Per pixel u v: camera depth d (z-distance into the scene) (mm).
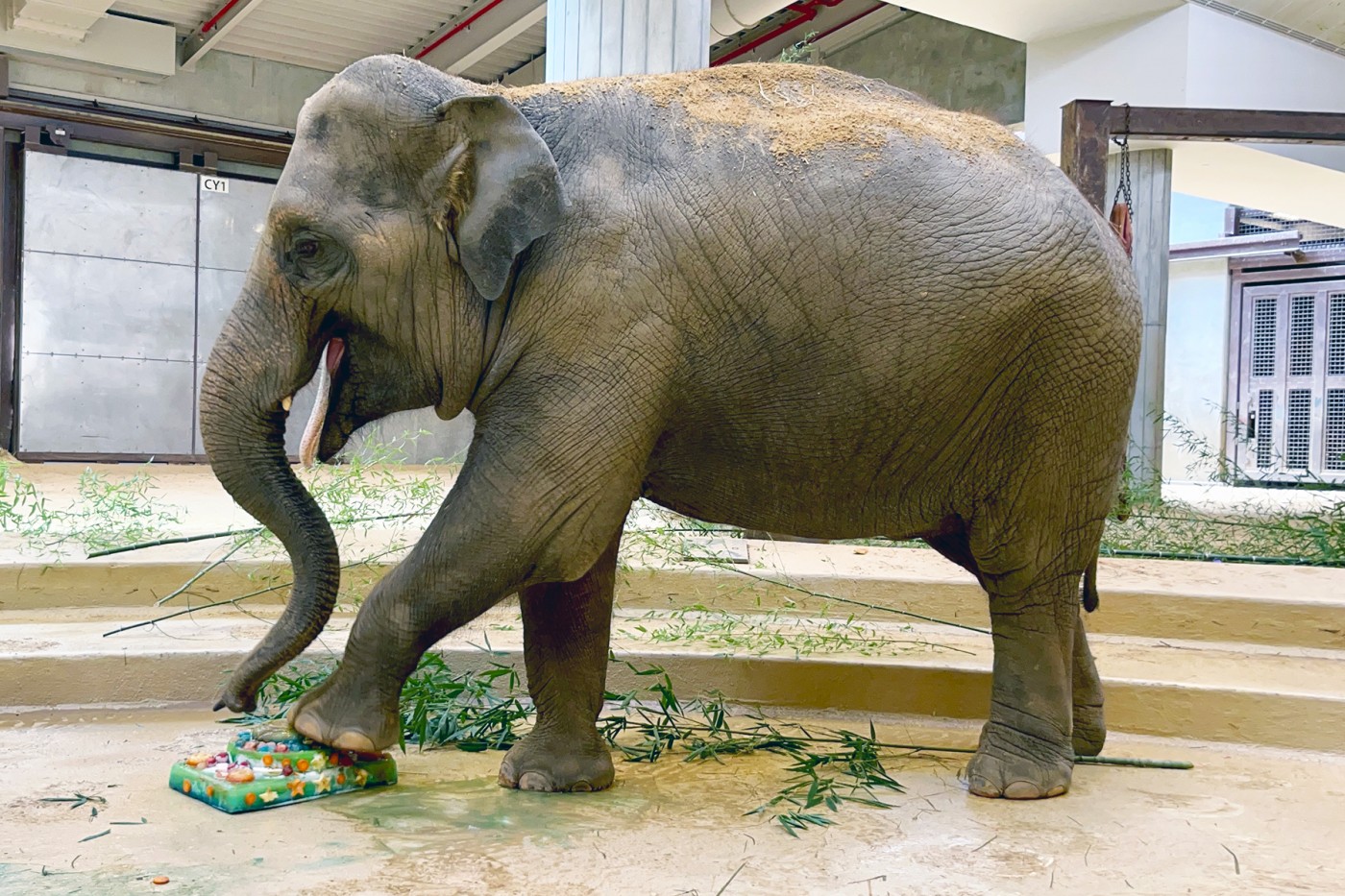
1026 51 14750
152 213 16312
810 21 16484
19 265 15812
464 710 4555
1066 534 3881
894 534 4020
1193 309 25078
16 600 5738
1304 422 23984
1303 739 4746
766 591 6316
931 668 5051
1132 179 14172
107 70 16469
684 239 3477
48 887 2814
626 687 5094
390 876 2957
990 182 3678
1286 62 14430
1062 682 3973
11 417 15859
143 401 16391
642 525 7172
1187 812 3789
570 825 3430
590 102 3639
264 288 3449
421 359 3514
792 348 3572
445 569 3389
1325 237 23500
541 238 3438
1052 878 3113
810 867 3125
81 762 3986
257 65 17859
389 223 3402
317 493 7082
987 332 3605
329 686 3535
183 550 6301
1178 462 25250
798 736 4719
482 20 16109
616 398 3410
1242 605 5992
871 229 3549
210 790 3512
